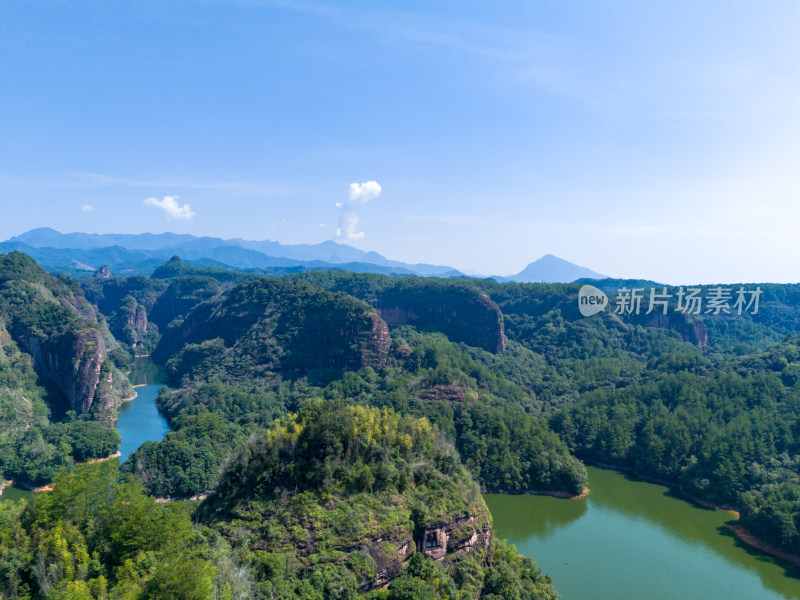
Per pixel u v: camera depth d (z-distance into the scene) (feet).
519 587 262.88
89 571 177.47
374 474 252.83
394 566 228.84
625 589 338.95
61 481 205.05
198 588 163.73
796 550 383.86
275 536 221.05
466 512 263.49
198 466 468.75
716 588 344.08
